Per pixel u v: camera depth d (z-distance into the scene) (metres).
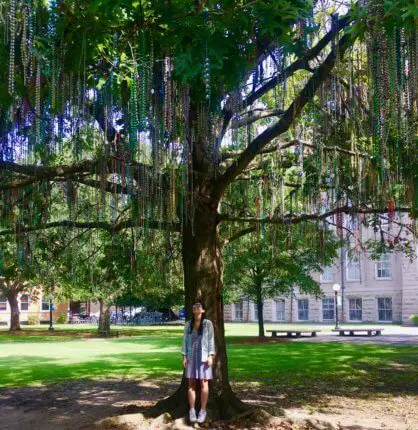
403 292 33.97
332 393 9.09
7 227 7.56
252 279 22.33
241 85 5.91
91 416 7.28
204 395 6.32
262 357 14.86
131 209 7.01
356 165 7.14
